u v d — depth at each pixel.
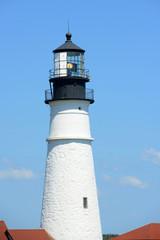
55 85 51.94
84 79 51.91
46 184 52.00
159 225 51.22
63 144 51.44
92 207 51.44
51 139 51.84
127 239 50.16
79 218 50.62
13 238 49.69
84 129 51.88
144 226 51.62
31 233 50.56
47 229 51.19
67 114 51.53
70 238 50.34
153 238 48.69
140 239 49.19
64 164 51.16
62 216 50.62
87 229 50.84
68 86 51.53
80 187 50.97
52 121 52.19
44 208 51.81
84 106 52.19
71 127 51.44
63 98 51.31
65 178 50.94
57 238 50.56
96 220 51.62
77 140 51.38
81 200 50.88
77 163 51.16
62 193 50.88
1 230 50.50
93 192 51.81
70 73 51.91
